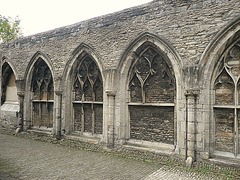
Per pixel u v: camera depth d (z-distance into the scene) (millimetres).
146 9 7199
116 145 7730
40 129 10617
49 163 6680
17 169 6102
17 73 11398
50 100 10461
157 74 7379
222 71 6168
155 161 6746
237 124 5953
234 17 5727
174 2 6652
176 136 6816
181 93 6453
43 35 10227
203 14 6164
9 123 12047
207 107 6117
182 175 5637
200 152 6105
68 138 9164
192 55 6262
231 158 5887
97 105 8820
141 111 7688
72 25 9172
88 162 6801
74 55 9086
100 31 8266
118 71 7781
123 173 5816
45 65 10711
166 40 6688
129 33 7543
